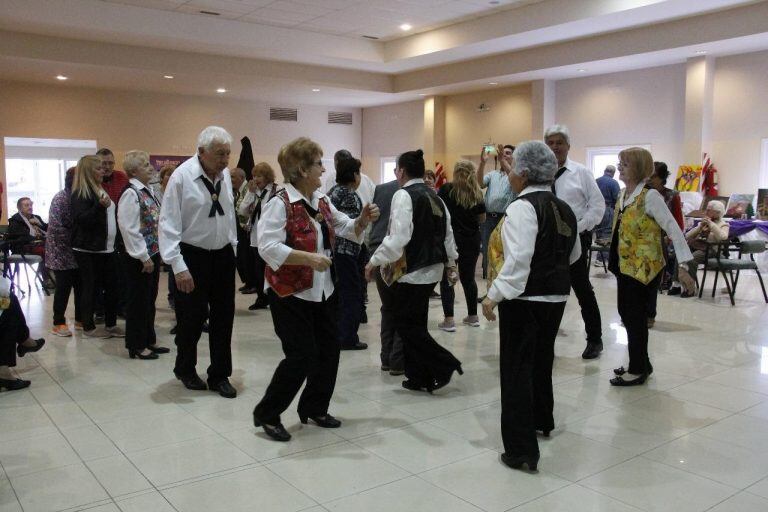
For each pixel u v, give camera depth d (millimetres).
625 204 3840
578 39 10359
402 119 15656
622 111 11289
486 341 5027
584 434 3158
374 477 2689
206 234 3602
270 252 2842
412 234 3537
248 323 5766
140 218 4535
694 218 9305
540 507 2436
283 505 2449
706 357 4609
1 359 3799
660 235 3777
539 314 2740
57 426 3270
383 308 4195
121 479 2668
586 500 2492
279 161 3031
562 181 4461
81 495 2527
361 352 4742
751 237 8453
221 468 2773
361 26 10781
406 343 3691
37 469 2764
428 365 3668
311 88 13039
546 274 2693
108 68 10414
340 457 2891
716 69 10133
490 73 11727
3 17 8555
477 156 13805
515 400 2725
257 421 3086
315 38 11180
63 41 9789
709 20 8898
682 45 9227
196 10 9695
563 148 4426
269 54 11188
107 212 5094
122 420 3350
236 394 3752
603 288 7816
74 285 5438
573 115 12008
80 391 3834
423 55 11422
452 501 2484
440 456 2904
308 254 2830
